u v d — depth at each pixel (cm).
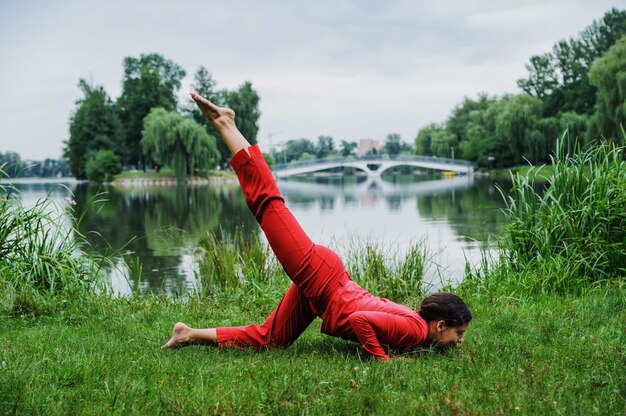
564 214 513
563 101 6662
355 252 639
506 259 550
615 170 528
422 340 287
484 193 2892
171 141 4844
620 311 377
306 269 286
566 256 505
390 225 1422
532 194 556
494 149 6319
